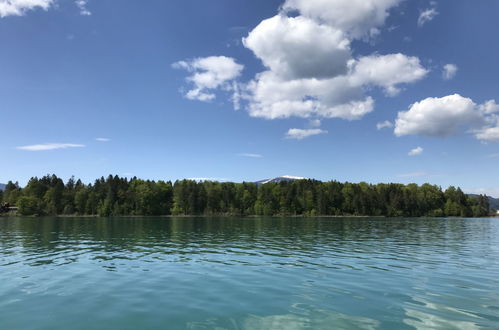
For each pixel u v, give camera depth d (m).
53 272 21.03
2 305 13.98
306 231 61.09
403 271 21.47
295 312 13.11
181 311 13.21
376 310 13.38
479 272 21.31
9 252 30.78
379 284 17.77
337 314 12.93
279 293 15.86
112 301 14.55
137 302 14.42
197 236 49.25
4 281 18.48
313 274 20.39
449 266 23.50
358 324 11.88
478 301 14.65
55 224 86.50
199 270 21.61
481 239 46.44
